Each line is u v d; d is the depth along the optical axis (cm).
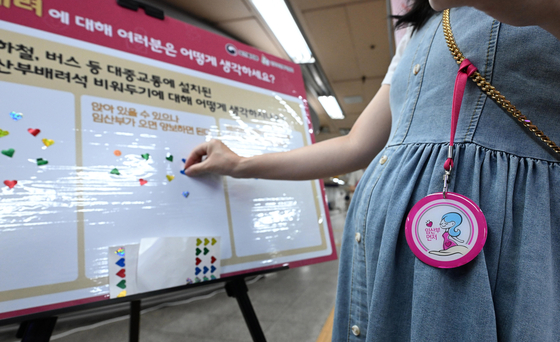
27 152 53
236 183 77
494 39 32
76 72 60
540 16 23
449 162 33
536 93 30
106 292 54
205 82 79
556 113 30
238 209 75
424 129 39
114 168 60
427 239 33
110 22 67
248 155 81
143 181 63
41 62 57
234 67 86
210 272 66
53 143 55
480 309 29
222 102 80
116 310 179
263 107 88
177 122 71
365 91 507
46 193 53
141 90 68
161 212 64
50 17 60
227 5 280
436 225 32
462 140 34
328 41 344
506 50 31
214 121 77
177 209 66
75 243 54
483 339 28
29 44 56
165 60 73
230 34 327
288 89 96
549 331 26
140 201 62
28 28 57
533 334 26
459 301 31
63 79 59
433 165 35
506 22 24
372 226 39
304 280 250
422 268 33
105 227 57
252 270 73
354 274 44
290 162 59
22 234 50
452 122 34
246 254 73
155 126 68
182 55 76
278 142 88
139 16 72
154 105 69
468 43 34
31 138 54
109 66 65
